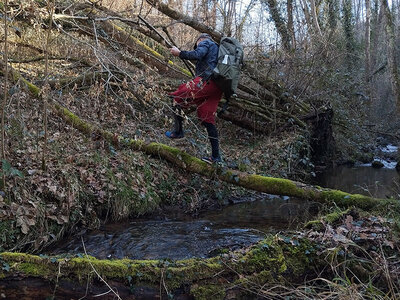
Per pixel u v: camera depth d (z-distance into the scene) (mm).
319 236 3752
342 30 17609
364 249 3461
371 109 16688
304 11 14969
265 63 9617
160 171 6133
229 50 4863
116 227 4922
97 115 6789
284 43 11227
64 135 5906
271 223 5281
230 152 8125
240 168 7137
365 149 13180
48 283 2980
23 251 3961
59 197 4520
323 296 3189
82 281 3006
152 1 7176
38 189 4383
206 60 4891
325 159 10930
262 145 8797
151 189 5770
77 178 4984
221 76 4754
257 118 9680
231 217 5609
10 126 5109
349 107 12719
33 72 7996
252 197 6887
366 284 3363
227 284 3217
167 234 4746
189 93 4969
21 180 4344
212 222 5336
